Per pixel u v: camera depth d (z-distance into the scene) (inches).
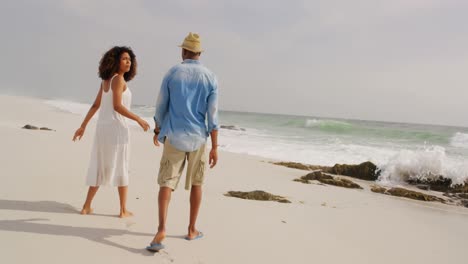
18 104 1128.8
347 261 129.1
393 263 133.7
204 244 126.0
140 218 145.7
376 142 832.9
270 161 441.7
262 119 1813.5
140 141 513.7
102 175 142.5
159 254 112.5
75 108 1310.3
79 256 104.7
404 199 292.5
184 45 120.3
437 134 944.9
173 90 117.0
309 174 340.8
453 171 348.2
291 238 146.0
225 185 263.7
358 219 195.5
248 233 144.6
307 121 1296.8
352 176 393.4
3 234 113.5
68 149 316.2
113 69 137.5
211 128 120.3
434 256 147.6
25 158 250.1
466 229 201.0
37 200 153.8
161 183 117.3
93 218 138.7
